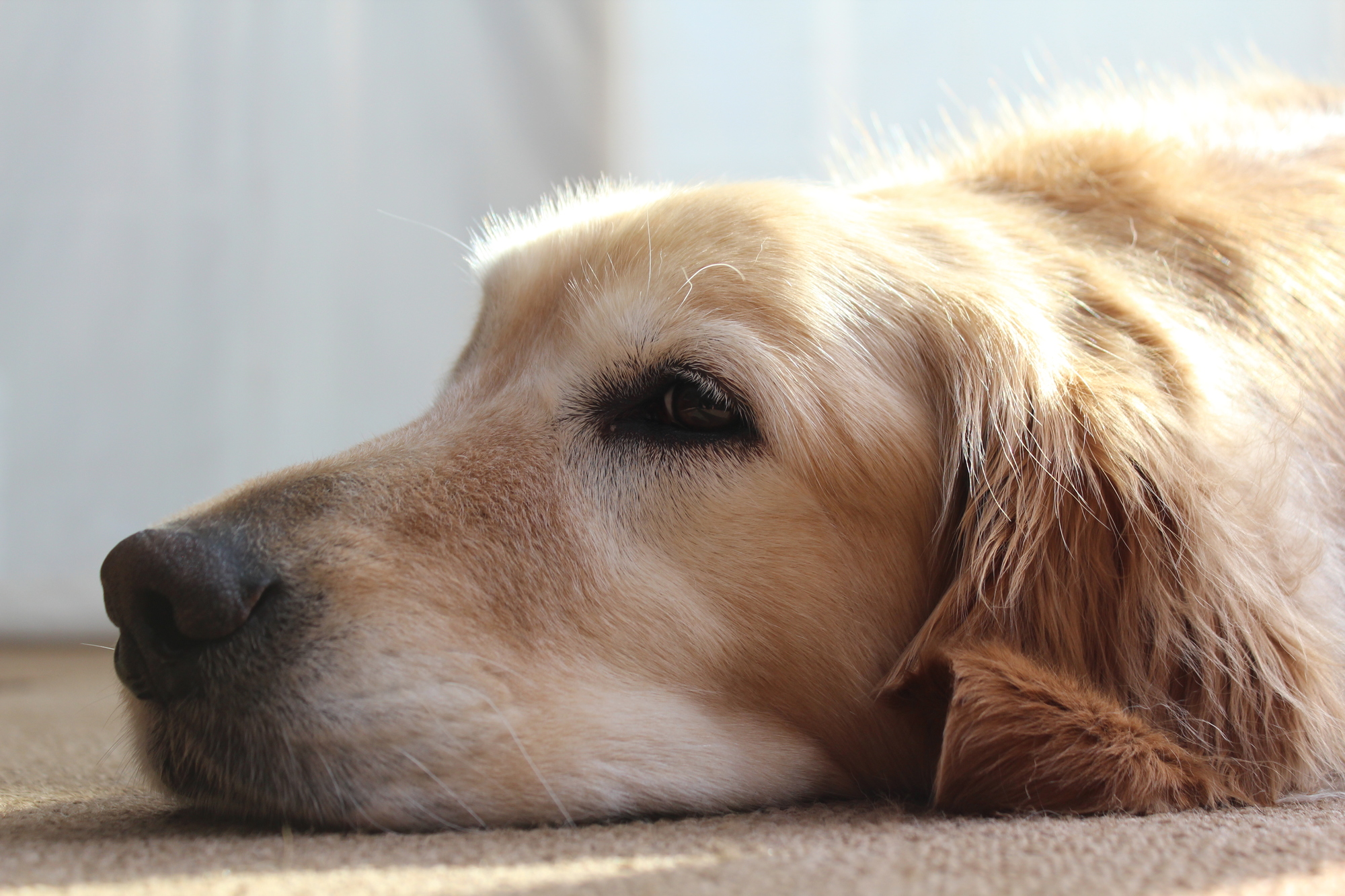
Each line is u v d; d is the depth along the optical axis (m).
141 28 1.38
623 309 0.58
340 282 1.42
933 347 0.59
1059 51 1.38
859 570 0.57
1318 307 0.64
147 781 0.53
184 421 1.38
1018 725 0.53
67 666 1.06
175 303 1.38
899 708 0.57
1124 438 0.57
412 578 0.54
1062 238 0.64
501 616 0.55
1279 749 0.55
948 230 0.62
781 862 0.47
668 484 0.56
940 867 0.46
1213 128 0.74
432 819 0.52
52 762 0.63
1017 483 0.57
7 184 1.35
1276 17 1.33
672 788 0.55
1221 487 0.57
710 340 0.56
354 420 1.42
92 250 1.36
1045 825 0.51
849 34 1.44
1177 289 0.63
